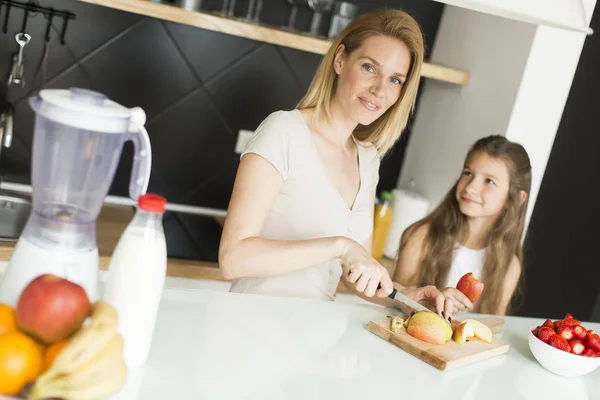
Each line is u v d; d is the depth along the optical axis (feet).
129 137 3.51
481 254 7.73
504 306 7.84
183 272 8.05
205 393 3.50
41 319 3.01
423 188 9.86
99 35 8.61
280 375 3.89
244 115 9.46
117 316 3.21
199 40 9.02
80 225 3.37
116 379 3.14
